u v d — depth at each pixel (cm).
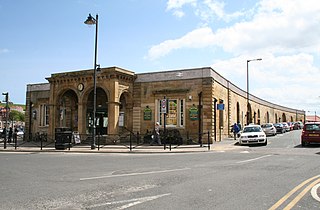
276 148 2009
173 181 877
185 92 2586
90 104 3034
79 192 751
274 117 6144
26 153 1945
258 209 590
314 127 2092
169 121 2652
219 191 742
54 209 605
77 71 2767
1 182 894
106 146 2314
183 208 599
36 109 3462
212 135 2464
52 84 2917
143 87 2783
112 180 909
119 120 2853
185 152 1889
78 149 2114
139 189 777
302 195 700
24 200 677
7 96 2464
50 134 2873
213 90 2539
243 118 3875
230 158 1469
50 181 905
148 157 1608
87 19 2119
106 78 2627
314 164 1219
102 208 607
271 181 862
